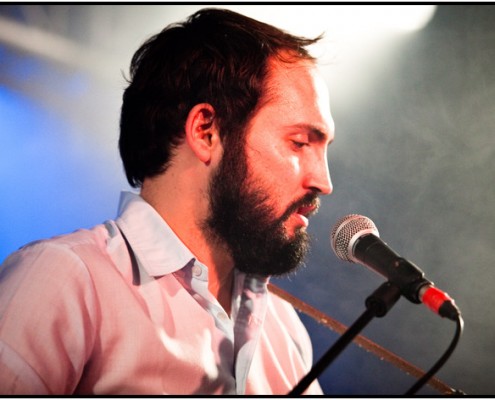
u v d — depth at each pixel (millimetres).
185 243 1688
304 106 1733
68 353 1438
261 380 1770
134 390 1487
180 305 1606
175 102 1738
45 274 1465
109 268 1558
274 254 1702
